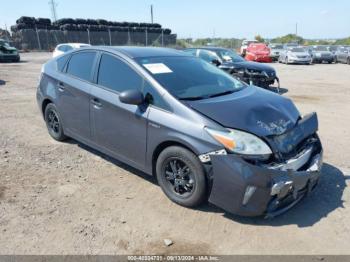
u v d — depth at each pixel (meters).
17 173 4.45
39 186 4.11
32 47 41.75
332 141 5.81
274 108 3.71
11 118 7.25
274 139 3.29
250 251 2.98
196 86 3.98
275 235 3.19
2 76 15.29
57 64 5.35
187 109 3.47
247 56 25.83
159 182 3.82
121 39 46.78
